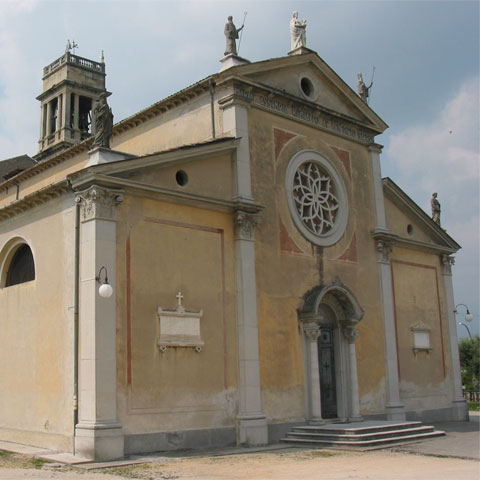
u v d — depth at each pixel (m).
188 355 18.89
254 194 21.98
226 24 23.00
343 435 19.86
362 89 28.72
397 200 29.22
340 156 26.34
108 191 17.72
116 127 26.30
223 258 20.56
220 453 17.81
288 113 24.19
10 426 19.56
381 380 25.66
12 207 20.59
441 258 31.20
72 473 14.11
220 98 22.64
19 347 19.81
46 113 41.66
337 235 25.06
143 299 18.08
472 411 39.16
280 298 22.03
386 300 26.62
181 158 19.80
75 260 17.77
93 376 16.56
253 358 20.42
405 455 17.69
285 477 13.63
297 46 26.03
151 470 14.62
